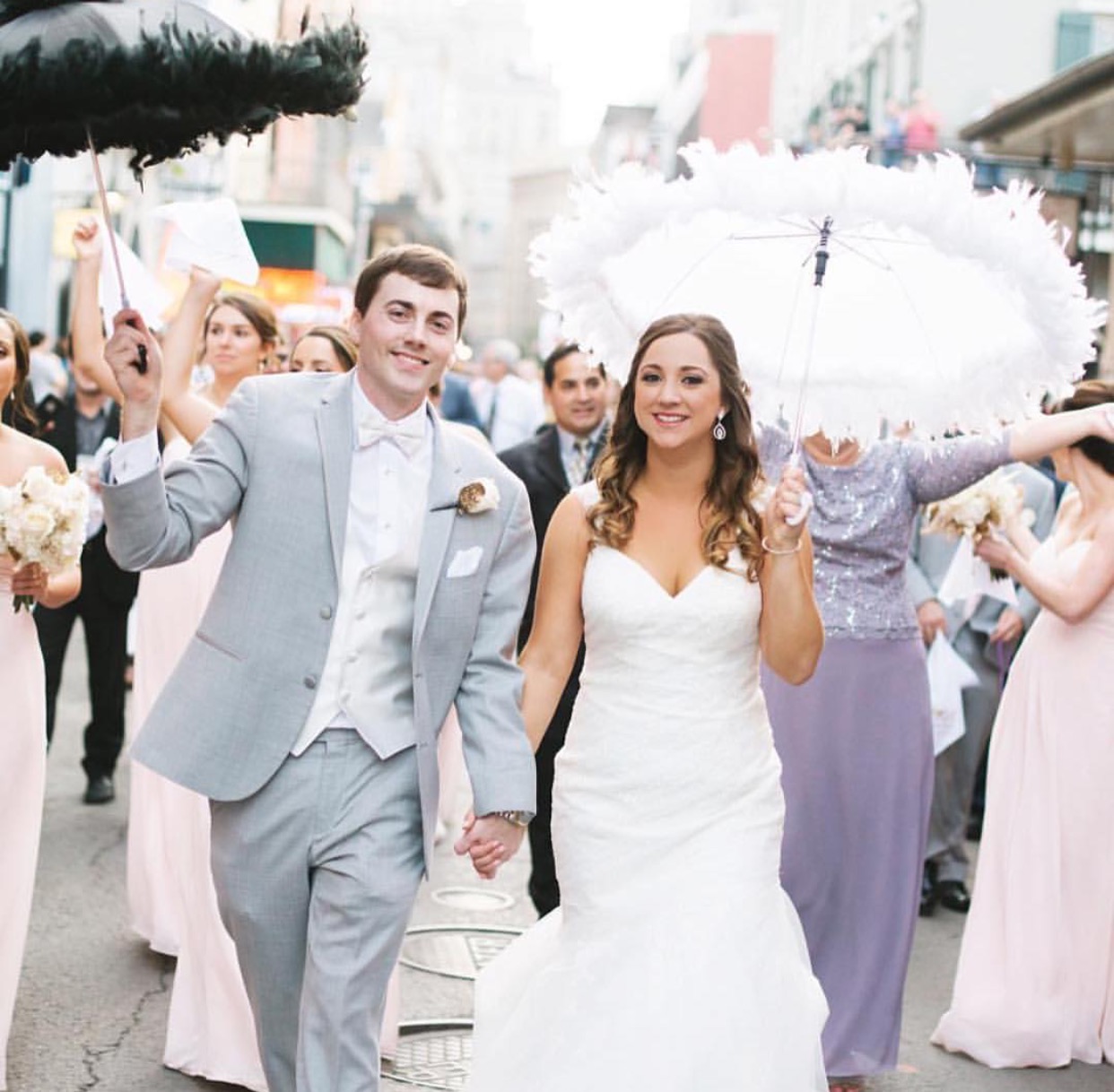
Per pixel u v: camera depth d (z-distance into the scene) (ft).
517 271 412.36
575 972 13.26
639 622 13.74
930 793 18.12
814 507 17.80
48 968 20.13
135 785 20.71
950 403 16.31
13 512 15.47
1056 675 19.52
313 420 12.90
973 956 19.35
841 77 97.86
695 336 13.85
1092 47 74.84
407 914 12.78
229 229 15.61
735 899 13.21
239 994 16.40
